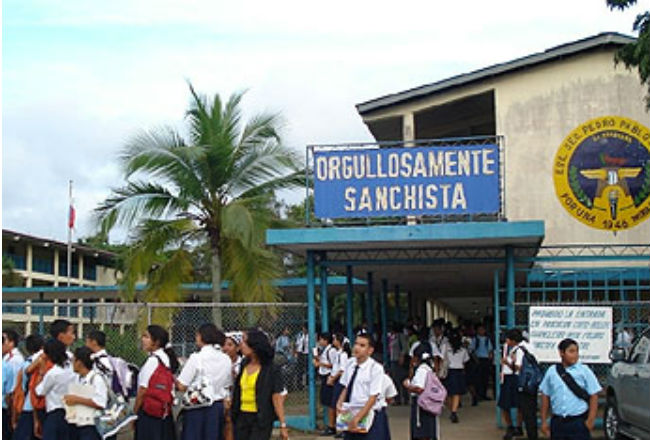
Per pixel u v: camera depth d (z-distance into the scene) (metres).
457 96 21.41
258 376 8.25
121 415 8.79
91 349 8.92
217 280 18.23
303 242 13.47
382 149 13.88
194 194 17.91
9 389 10.03
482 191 13.61
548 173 20.34
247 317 16.36
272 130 18.42
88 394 8.49
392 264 14.91
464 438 13.00
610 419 12.42
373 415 8.00
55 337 9.29
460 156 13.71
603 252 19.73
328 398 13.48
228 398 9.07
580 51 20.34
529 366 11.74
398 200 13.75
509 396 12.58
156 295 18.33
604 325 12.62
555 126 20.47
